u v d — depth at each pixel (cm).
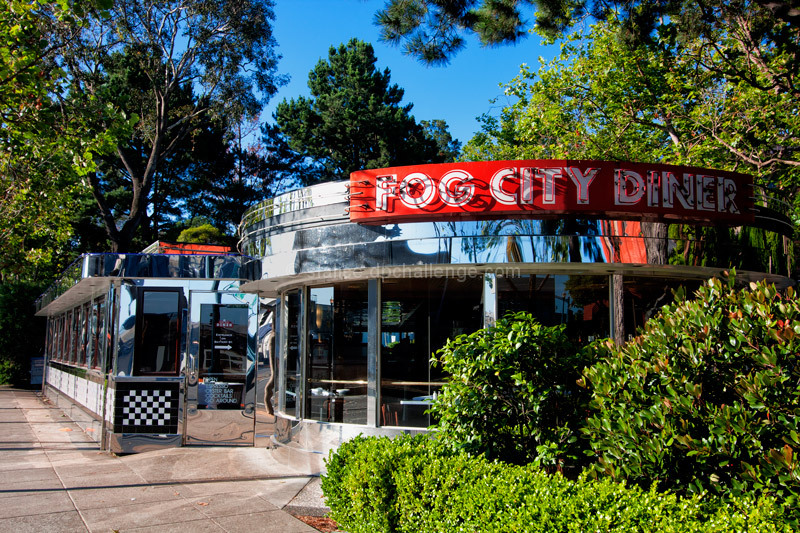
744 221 724
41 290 2555
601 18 1185
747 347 371
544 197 673
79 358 1532
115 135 1132
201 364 1048
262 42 2430
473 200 687
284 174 4316
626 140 1758
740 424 341
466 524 388
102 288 1195
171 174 3781
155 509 655
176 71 2470
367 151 3897
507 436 525
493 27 1072
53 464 906
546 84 1880
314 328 871
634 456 377
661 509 330
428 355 764
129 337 1031
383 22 1072
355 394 808
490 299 736
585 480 404
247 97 2553
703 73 1614
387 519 457
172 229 3941
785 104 1360
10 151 1226
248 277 929
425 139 4034
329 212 793
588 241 679
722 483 365
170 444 1023
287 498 705
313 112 4016
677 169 692
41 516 625
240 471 852
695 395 365
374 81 4047
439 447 503
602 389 410
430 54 1070
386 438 549
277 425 945
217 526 594
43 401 1966
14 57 1013
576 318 731
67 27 1644
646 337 423
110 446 1003
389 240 725
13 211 2003
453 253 697
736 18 1278
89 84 2186
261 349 1075
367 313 808
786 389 341
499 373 505
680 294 439
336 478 531
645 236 687
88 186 1175
